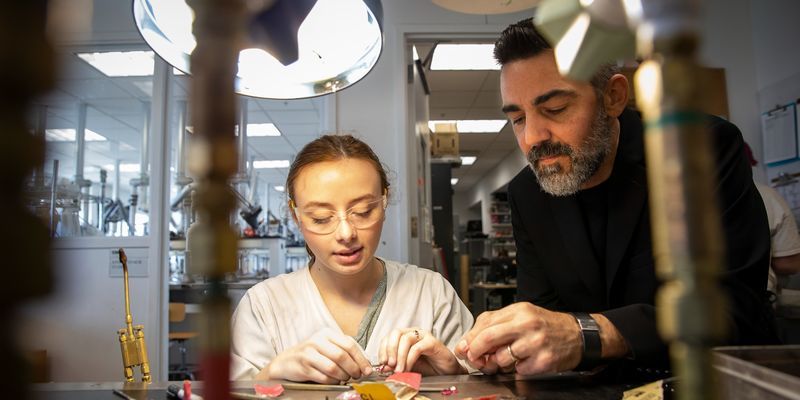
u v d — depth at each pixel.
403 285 1.17
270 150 7.52
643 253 1.06
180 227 4.25
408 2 2.66
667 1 0.17
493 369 0.79
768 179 2.78
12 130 0.15
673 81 0.17
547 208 1.19
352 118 2.60
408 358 0.86
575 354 0.75
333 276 1.13
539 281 1.24
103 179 3.28
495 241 8.51
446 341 1.13
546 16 0.23
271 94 0.88
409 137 2.69
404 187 2.57
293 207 1.09
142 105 2.75
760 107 2.83
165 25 0.70
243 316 1.10
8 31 0.15
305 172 1.01
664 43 0.17
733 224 0.85
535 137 0.91
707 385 0.17
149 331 2.41
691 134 0.17
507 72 0.91
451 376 0.80
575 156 0.92
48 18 0.16
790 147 2.63
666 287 0.18
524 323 0.74
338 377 0.79
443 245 4.62
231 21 0.19
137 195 2.88
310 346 0.83
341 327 1.11
